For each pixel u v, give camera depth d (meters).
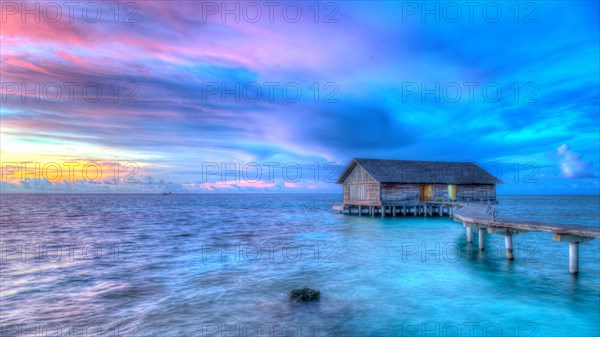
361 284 13.91
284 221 45.91
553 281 14.02
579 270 15.75
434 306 11.38
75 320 10.45
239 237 29.36
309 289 12.31
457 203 36.62
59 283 14.80
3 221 48.44
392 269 16.38
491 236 27.20
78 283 14.78
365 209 52.50
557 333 9.36
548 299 11.97
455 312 10.84
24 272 16.94
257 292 13.03
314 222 42.75
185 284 14.35
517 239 25.80
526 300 11.86
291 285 13.94
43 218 54.16
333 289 13.29
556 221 45.72
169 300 12.24
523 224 15.51
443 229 31.61
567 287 13.21
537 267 16.39
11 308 11.62
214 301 12.03
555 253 19.91
